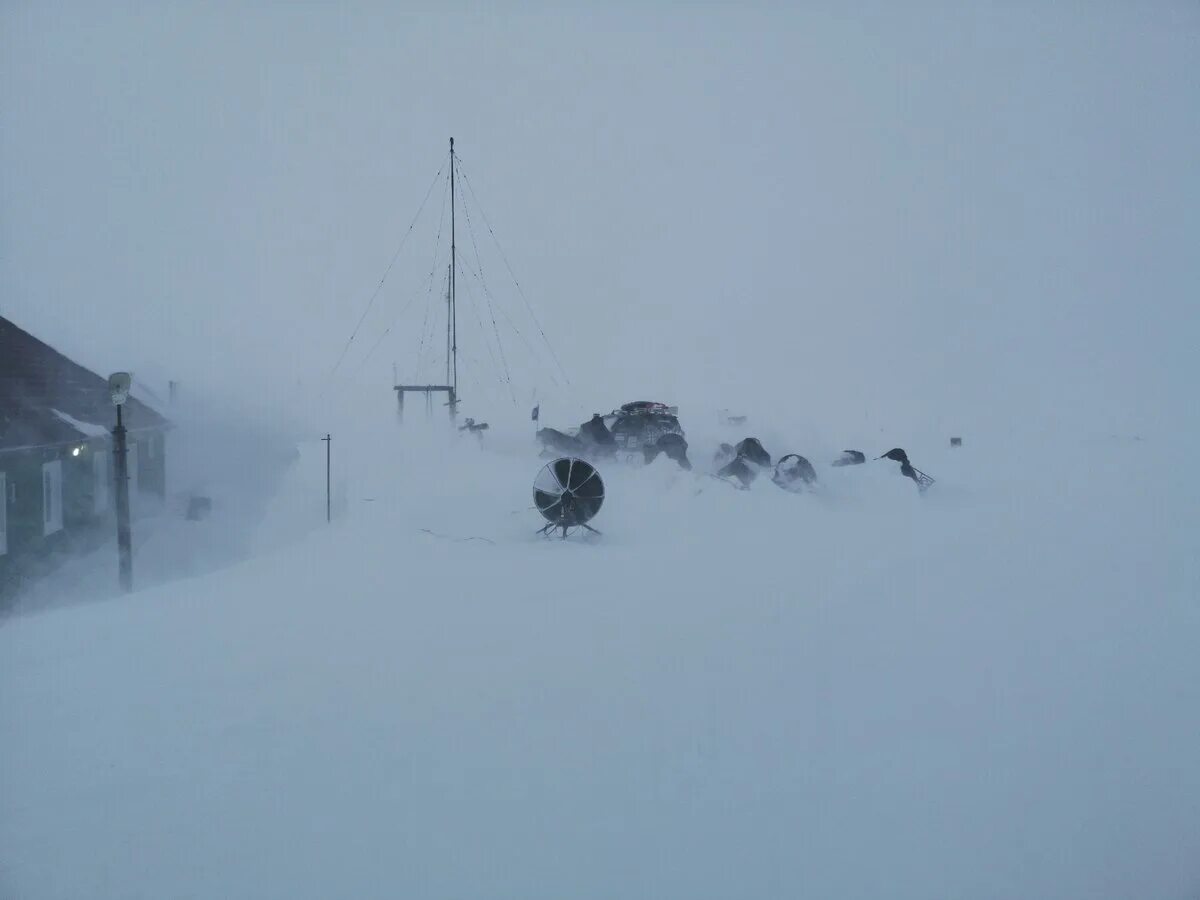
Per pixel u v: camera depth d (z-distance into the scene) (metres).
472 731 6.49
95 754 6.11
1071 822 5.19
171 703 7.06
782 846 4.96
